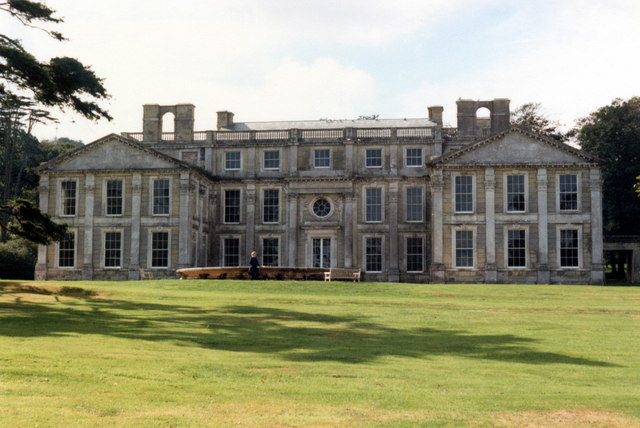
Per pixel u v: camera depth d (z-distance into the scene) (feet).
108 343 59.21
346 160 199.82
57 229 112.06
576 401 42.57
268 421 36.47
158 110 209.97
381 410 39.37
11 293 112.57
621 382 49.29
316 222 198.18
